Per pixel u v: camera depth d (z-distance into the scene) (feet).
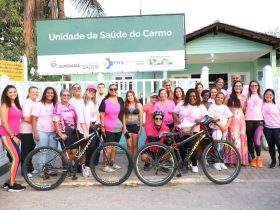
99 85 25.04
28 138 21.44
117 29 35.12
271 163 23.98
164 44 34.91
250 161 24.98
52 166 20.02
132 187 20.11
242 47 47.85
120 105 22.65
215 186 19.88
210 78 58.65
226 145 20.52
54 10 49.67
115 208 16.57
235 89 23.76
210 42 48.24
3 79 26.05
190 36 47.55
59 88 29.55
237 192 18.62
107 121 22.33
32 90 21.21
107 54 35.22
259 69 56.85
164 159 20.29
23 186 20.02
